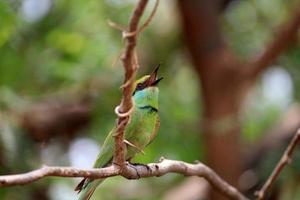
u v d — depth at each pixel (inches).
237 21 610.9
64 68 527.8
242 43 604.1
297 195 538.9
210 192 519.8
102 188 581.6
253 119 613.0
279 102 628.7
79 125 551.2
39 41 539.8
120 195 583.2
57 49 544.4
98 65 541.6
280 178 526.6
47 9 556.7
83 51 546.9
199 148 557.6
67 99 543.8
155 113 291.3
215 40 545.6
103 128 545.3
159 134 543.8
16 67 512.4
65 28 561.6
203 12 545.6
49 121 529.3
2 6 482.0
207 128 538.6
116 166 231.9
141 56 600.4
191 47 549.3
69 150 548.4
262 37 603.5
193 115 572.1
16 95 498.9
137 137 286.7
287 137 560.7
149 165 255.9
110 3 566.3
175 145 553.6
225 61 543.8
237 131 539.8
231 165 532.4
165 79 599.5
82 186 266.7
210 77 542.6
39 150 490.0
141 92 289.6
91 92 543.8
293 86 603.5
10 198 442.9
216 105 539.8
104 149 280.8
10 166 435.8
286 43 538.6
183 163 273.4
